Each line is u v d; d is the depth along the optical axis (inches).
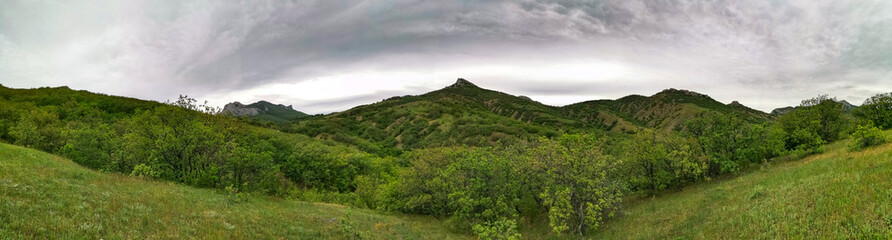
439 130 5374.0
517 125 5546.3
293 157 2145.7
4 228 357.7
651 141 1269.7
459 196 1088.8
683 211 823.1
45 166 744.3
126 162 1221.7
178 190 829.2
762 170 1099.9
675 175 1190.3
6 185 492.1
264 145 2065.7
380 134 5787.4
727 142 1273.4
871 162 719.7
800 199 584.1
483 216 1067.3
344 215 973.8
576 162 912.3
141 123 1218.0
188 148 1141.1
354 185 2186.3
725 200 794.8
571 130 5452.8
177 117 1201.4
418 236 884.6
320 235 667.4
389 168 2514.8
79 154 1285.7
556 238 882.1
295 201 1120.8
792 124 1505.9
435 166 1359.5
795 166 997.2
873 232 408.5
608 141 2394.2
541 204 1179.9
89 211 474.0
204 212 629.9
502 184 1135.6
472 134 4709.6
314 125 6131.9
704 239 581.0
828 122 1481.3
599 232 872.3
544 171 1002.7
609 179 1079.6
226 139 1365.7
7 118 2086.6
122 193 636.1
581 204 888.3
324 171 2127.2
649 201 1142.3
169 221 522.6
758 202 664.4
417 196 1227.2
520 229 1046.4
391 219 1087.0
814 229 464.8
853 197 517.0
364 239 711.7
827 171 758.5
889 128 1553.9
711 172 1275.8
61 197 511.5
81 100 3698.3
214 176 1122.7
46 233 373.4
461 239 910.4
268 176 1307.8
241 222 621.6
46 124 1916.8
